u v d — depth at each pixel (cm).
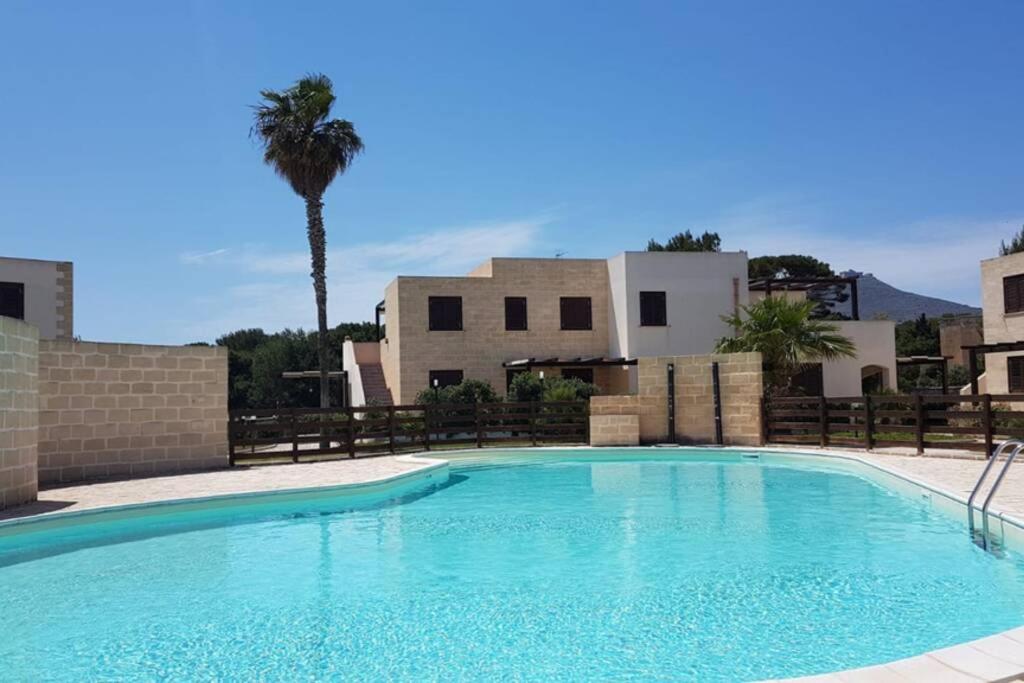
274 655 587
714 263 3038
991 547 888
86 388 1545
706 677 524
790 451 1866
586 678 527
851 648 572
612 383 3094
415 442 2178
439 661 566
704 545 935
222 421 1764
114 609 711
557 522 1111
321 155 2662
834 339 2478
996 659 459
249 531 1082
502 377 3025
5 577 832
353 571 842
